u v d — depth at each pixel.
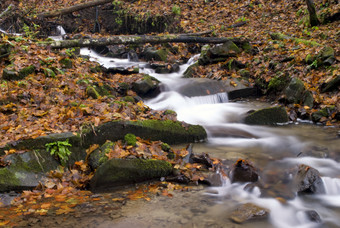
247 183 4.35
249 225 3.34
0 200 3.74
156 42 10.73
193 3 16.55
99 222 3.29
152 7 15.79
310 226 3.40
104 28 15.63
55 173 4.27
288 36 11.14
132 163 4.28
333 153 5.25
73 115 5.34
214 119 7.36
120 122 5.12
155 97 8.70
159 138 5.56
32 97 6.15
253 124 7.05
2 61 7.78
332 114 6.94
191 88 8.84
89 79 7.71
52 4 16.25
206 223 3.34
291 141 5.93
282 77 8.65
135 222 3.31
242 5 15.86
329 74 7.99
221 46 10.78
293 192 4.10
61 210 3.53
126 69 9.70
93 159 4.52
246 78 9.46
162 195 3.98
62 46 9.33
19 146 4.34
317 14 12.25
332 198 4.00
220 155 5.22
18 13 13.05
